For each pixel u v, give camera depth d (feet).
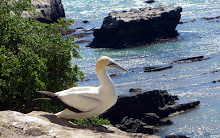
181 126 101.24
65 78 51.72
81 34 217.97
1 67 43.47
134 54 176.65
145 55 172.55
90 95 30.19
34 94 45.37
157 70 144.56
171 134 97.66
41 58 49.01
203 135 94.22
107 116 108.58
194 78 133.39
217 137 92.27
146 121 105.50
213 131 95.66
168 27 205.05
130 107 110.32
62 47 51.70
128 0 323.16
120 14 209.56
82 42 203.41
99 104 30.22
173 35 204.64
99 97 30.30
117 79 136.87
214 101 113.39
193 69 143.43
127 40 195.93
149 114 106.32
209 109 108.78
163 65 151.53
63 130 26.25
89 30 228.43
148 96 111.65
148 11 212.43
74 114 30.48
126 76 139.74
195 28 215.51
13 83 41.86
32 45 49.52
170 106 111.24
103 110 30.71
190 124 101.65
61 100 29.81
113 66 30.68
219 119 101.86
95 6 303.68
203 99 115.65
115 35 194.59
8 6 55.16
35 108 46.19
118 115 109.60
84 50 187.11
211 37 192.75
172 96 117.08
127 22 194.49
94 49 189.47
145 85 129.29
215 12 253.44
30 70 43.04
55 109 46.88
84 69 150.10
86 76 140.26
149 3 305.12
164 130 100.68
